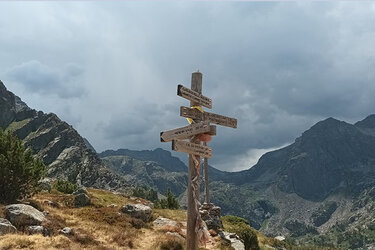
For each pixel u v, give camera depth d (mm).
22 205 27859
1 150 33344
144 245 28438
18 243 21562
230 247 34281
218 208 42500
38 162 35250
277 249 51188
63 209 37000
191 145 13922
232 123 16078
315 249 127625
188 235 14016
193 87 15094
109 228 31172
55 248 22094
